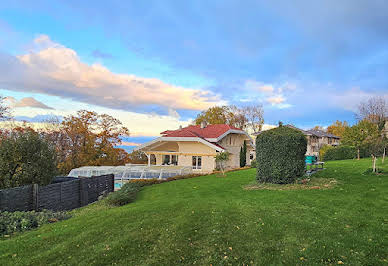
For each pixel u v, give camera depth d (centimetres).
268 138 1382
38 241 660
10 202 1045
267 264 513
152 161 5069
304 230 668
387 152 2288
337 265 491
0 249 608
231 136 3444
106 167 2689
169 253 572
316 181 1356
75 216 1043
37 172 1304
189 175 2255
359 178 1380
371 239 589
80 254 571
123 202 1287
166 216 852
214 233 679
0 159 1224
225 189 1380
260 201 1009
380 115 4450
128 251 583
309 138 5378
